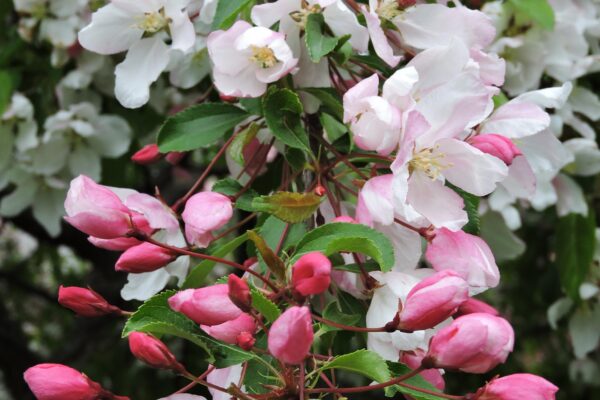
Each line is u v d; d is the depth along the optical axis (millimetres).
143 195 522
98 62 730
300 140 533
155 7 568
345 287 533
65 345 1165
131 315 505
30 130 724
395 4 551
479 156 505
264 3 558
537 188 695
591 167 708
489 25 553
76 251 1059
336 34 539
